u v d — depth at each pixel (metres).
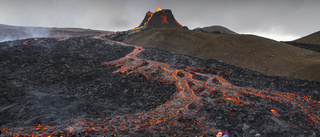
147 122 15.78
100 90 26.69
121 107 21.84
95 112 19.27
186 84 28.92
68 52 45.28
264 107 19.20
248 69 43.75
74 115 18.28
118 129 13.36
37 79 28.80
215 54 53.41
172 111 18.86
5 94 22.31
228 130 15.27
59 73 31.88
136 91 27.05
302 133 14.64
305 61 44.53
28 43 50.50
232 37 66.56
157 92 26.75
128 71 34.41
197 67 40.38
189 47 59.25
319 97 27.08
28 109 18.58
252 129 14.88
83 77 31.28
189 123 15.87
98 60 41.69
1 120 16.53
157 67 36.88
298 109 19.73
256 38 65.69
